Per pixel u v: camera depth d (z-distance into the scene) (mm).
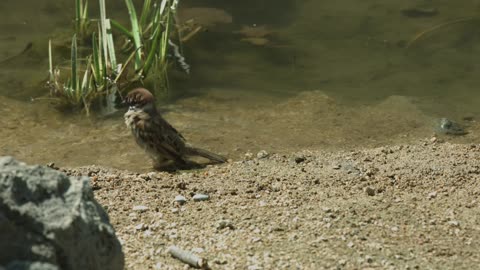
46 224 5602
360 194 9625
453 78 14344
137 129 11039
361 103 13312
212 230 8523
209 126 12438
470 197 9516
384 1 17984
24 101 13156
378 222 8656
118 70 13914
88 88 13336
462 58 15172
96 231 5898
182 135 12070
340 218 8727
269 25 16562
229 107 13156
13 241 5555
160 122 11062
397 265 7578
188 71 14508
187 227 8633
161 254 7852
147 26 15680
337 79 14281
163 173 10680
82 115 12828
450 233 8406
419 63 14969
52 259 5539
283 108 13117
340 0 18016
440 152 11273
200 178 10352
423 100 13430
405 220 8734
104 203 9328
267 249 7934
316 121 12648
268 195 9648
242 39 15906
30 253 5531
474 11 17297
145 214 9016
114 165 11188
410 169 10562
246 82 14141
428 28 16406
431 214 8938
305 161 11078
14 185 5676
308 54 15320
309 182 10133
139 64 13977
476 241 8227
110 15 16641
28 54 14875
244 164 10969
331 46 15656
